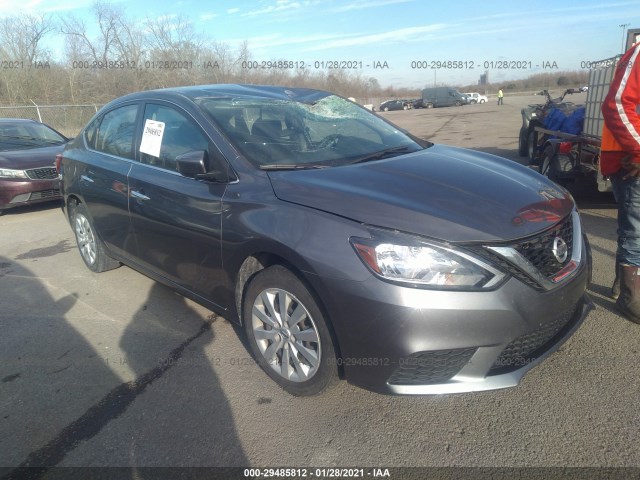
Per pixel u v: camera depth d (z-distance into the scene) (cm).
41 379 319
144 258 392
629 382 280
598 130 607
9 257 570
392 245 233
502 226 244
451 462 232
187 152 341
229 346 347
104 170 418
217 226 302
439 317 226
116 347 354
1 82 2478
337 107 411
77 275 498
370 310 232
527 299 237
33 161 777
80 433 266
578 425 250
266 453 245
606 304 371
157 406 285
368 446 246
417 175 292
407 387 239
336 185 274
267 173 297
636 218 324
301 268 253
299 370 275
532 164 898
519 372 245
